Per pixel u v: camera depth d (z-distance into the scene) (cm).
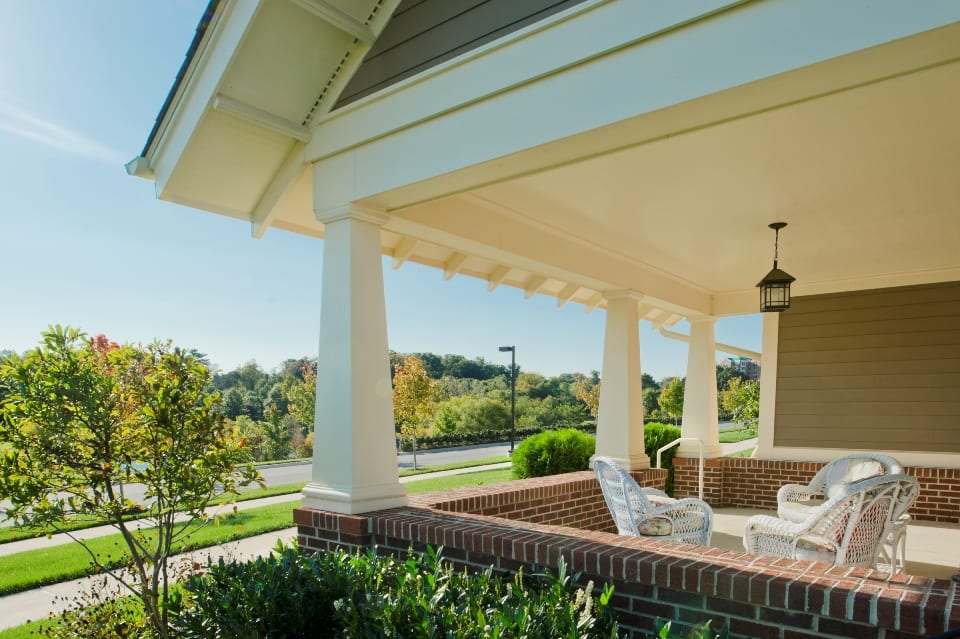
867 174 406
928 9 197
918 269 718
